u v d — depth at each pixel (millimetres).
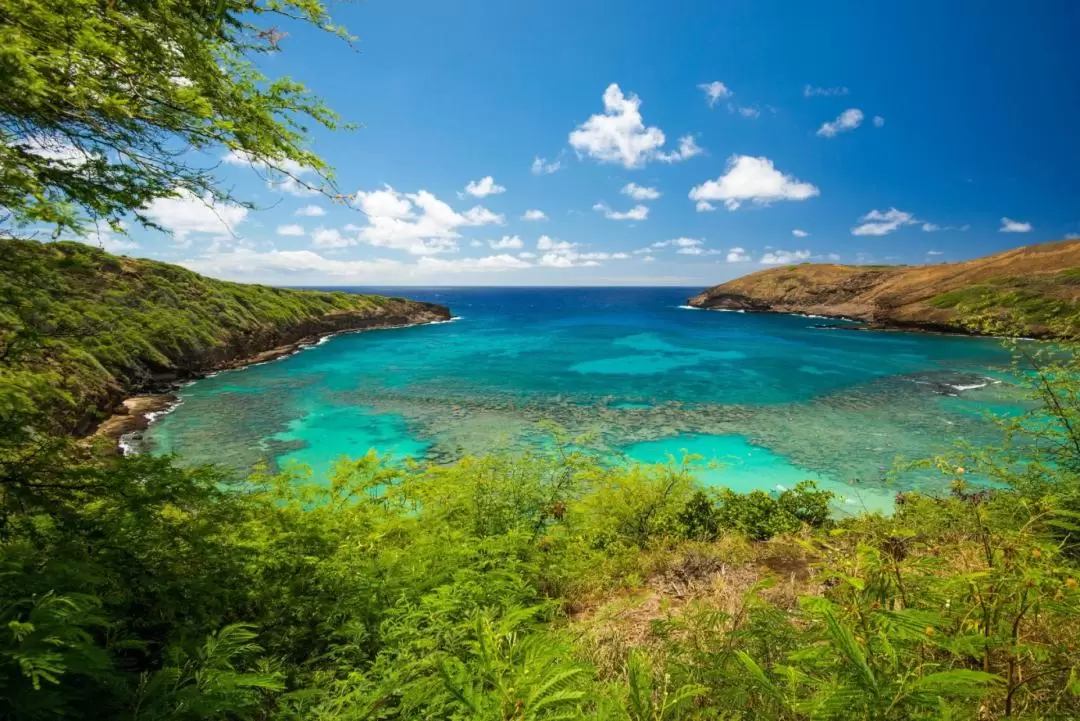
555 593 5719
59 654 1539
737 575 5496
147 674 1979
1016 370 5160
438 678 1569
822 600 1288
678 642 2611
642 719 1380
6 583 1906
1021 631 1534
